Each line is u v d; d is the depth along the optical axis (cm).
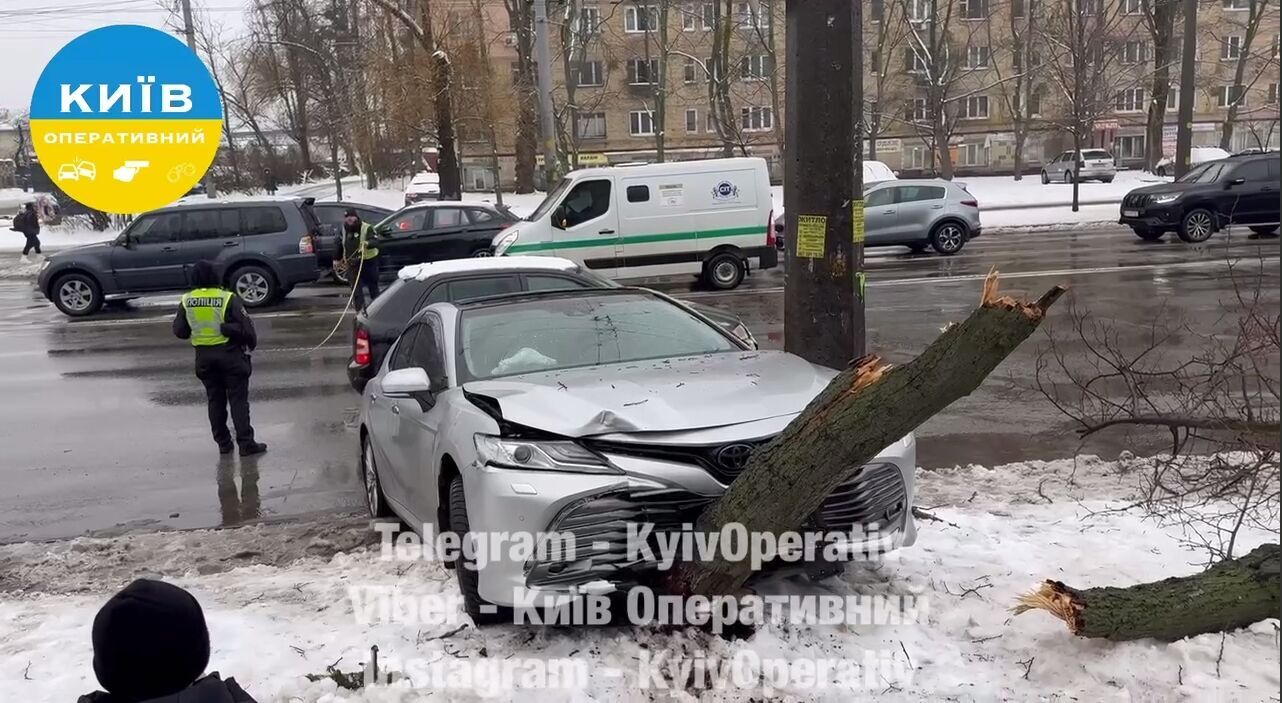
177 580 510
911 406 320
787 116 560
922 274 1831
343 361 1227
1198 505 488
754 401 414
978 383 313
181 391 1096
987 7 5016
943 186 2227
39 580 537
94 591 516
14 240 3784
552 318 543
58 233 3819
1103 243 2308
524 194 4297
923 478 646
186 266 1758
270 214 1780
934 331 1248
